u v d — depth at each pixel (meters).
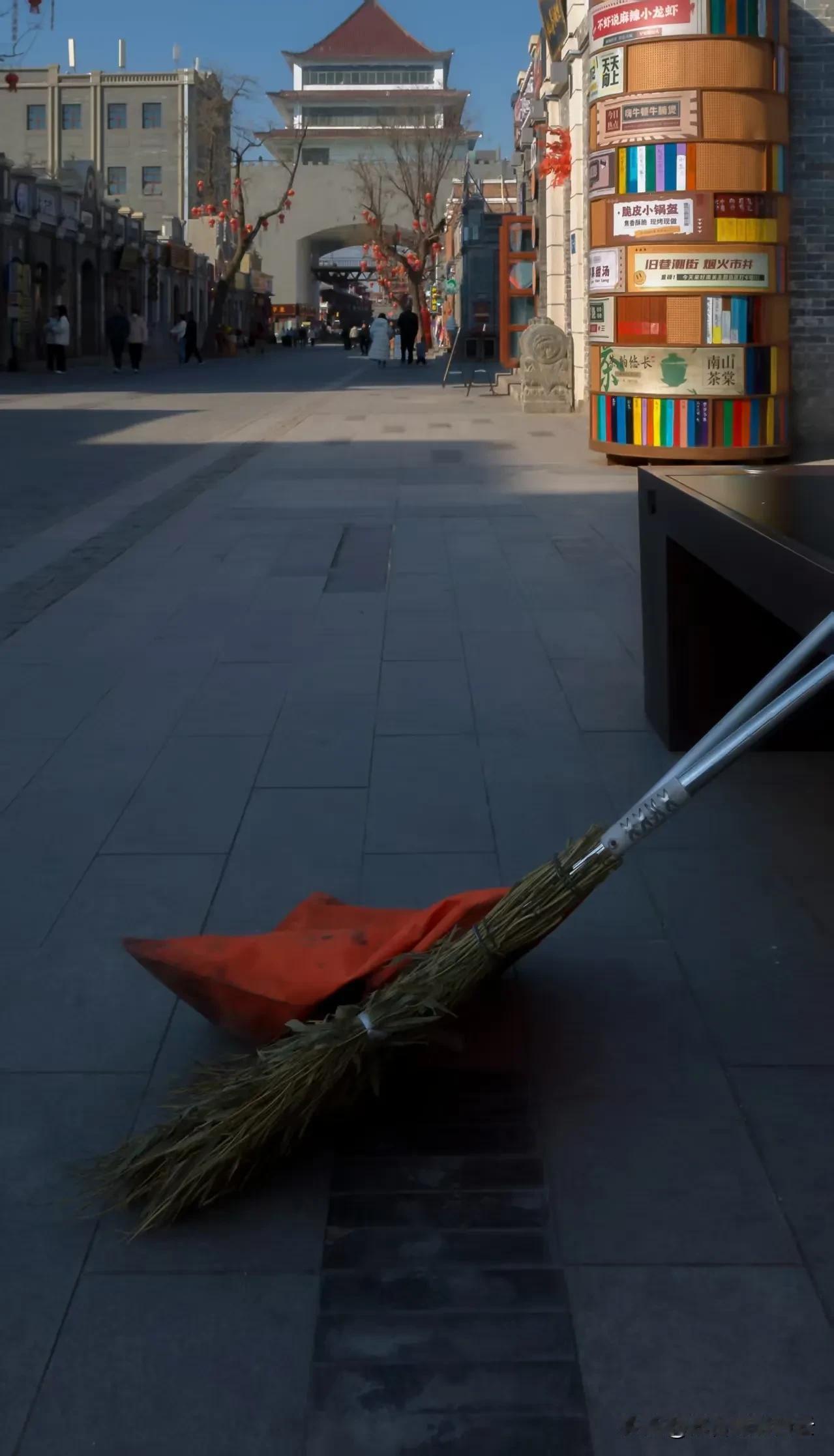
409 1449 2.03
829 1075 2.99
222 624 7.24
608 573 8.47
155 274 54.72
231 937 3.05
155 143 81.44
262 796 4.75
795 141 13.45
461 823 4.50
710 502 4.49
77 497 11.91
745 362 12.91
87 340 46.59
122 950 3.62
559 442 16.41
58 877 4.09
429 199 69.12
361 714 5.68
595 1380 2.15
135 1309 2.32
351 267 104.31
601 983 3.42
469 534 9.91
